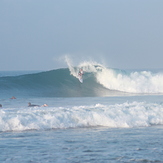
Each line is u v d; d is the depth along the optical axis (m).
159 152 40.53
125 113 64.38
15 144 44.41
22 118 56.78
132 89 142.38
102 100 103.94
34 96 114.69
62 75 137.88
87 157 38.16
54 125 57.12
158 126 60.19
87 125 59.41
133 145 44.12
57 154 39.38
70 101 99.06
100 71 145.38
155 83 147.00
